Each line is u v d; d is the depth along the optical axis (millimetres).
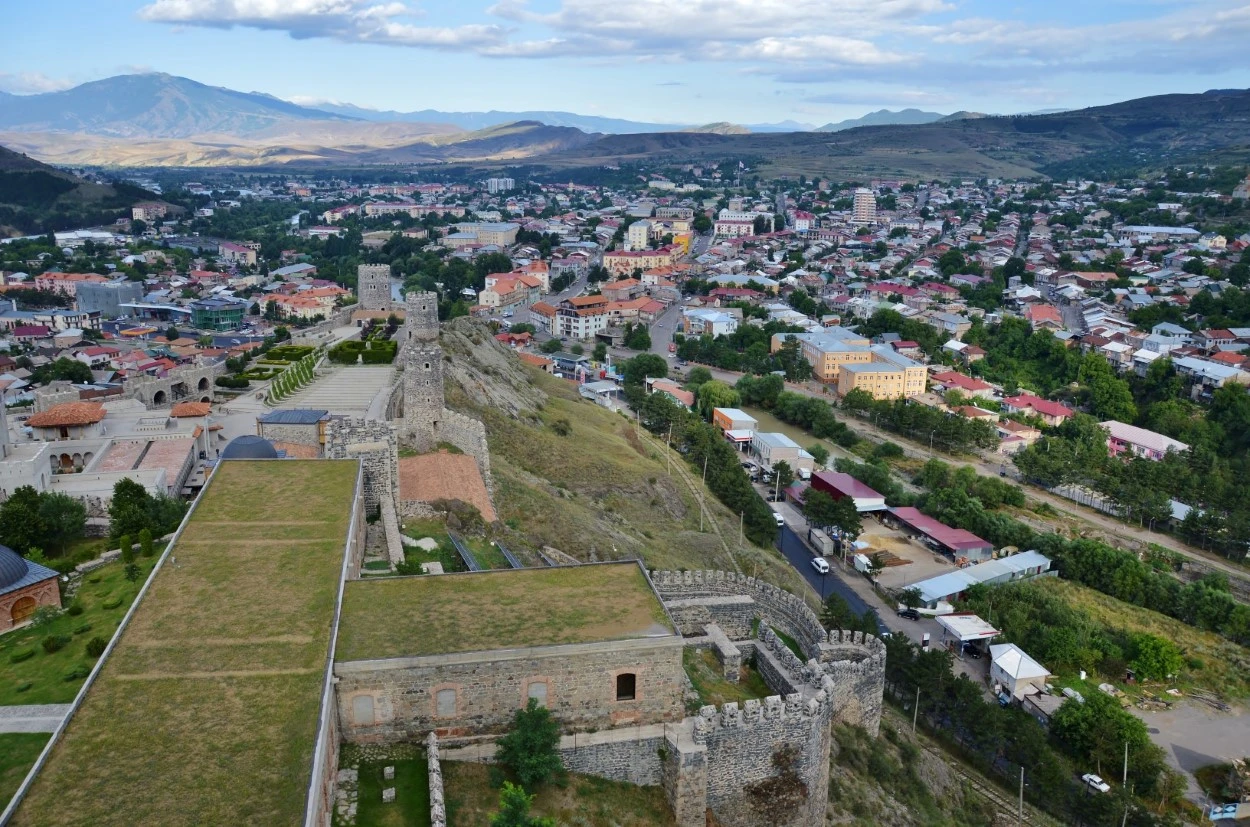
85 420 117812
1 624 65938
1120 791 91562
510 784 43500
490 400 153750
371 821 42625
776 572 132000
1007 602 131375
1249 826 96000
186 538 60500
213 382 165000
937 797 78062
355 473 73812
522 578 58062
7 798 44719
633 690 52188
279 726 40562
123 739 39312
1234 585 159500
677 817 51562
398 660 47000
